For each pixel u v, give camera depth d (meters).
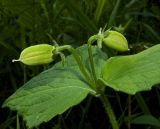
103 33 0.14
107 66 0.14
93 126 0.20
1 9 0.23
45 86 0.15
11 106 0.14
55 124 0.19
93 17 0.23
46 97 0.14
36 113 0.14
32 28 0.22
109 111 0.14
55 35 0.23
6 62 0.22
